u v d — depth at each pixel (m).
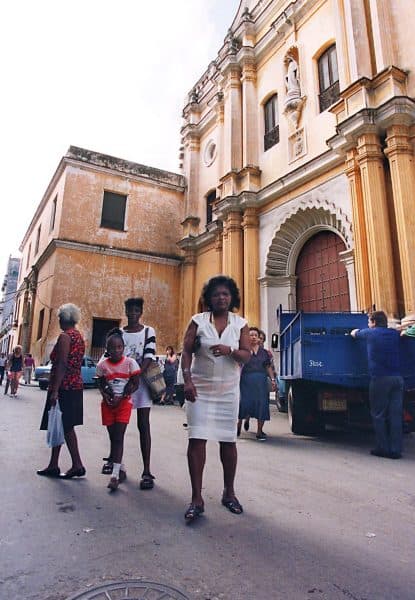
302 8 13.98
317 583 2.18
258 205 14.89
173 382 12.40
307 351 6.20
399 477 4.37
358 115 10.04
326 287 12.70
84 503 3.35
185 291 19.97
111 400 3.93
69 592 2.05
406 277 9.03
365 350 6.29
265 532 2.83
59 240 18.86
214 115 19.67
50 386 4.16
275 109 15.29
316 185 12.44
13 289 44.19
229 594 2.06
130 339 4.27
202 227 20.00
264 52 15.97
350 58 11.10
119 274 20.08
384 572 2.31
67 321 4.30
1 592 2.04
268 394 6.76
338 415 6.64
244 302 14.61
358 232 10.24
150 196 21.64
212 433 3.14
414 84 9.99
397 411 5.43
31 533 2.74
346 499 3.61
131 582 2.15
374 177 9.95
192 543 2.64
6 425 7.09
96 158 20.44
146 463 3.90
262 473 4.44
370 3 11.08
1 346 39.91
